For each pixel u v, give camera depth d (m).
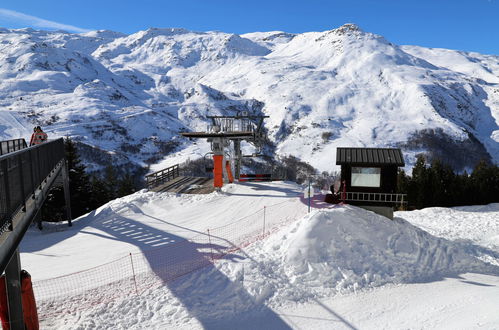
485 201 29.69
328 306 10.29
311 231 13.40
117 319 9.55
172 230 16.72
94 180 45.38
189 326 9.25
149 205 20.84
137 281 11.43
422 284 12.09
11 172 9.93
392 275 12.52
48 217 33.97
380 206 16.98
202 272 11.73
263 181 26.53
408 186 30.86
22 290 8.61
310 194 15.69
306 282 11.43
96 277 11.91
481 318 8.73
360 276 12.06
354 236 14.10
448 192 30.03
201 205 20.58
